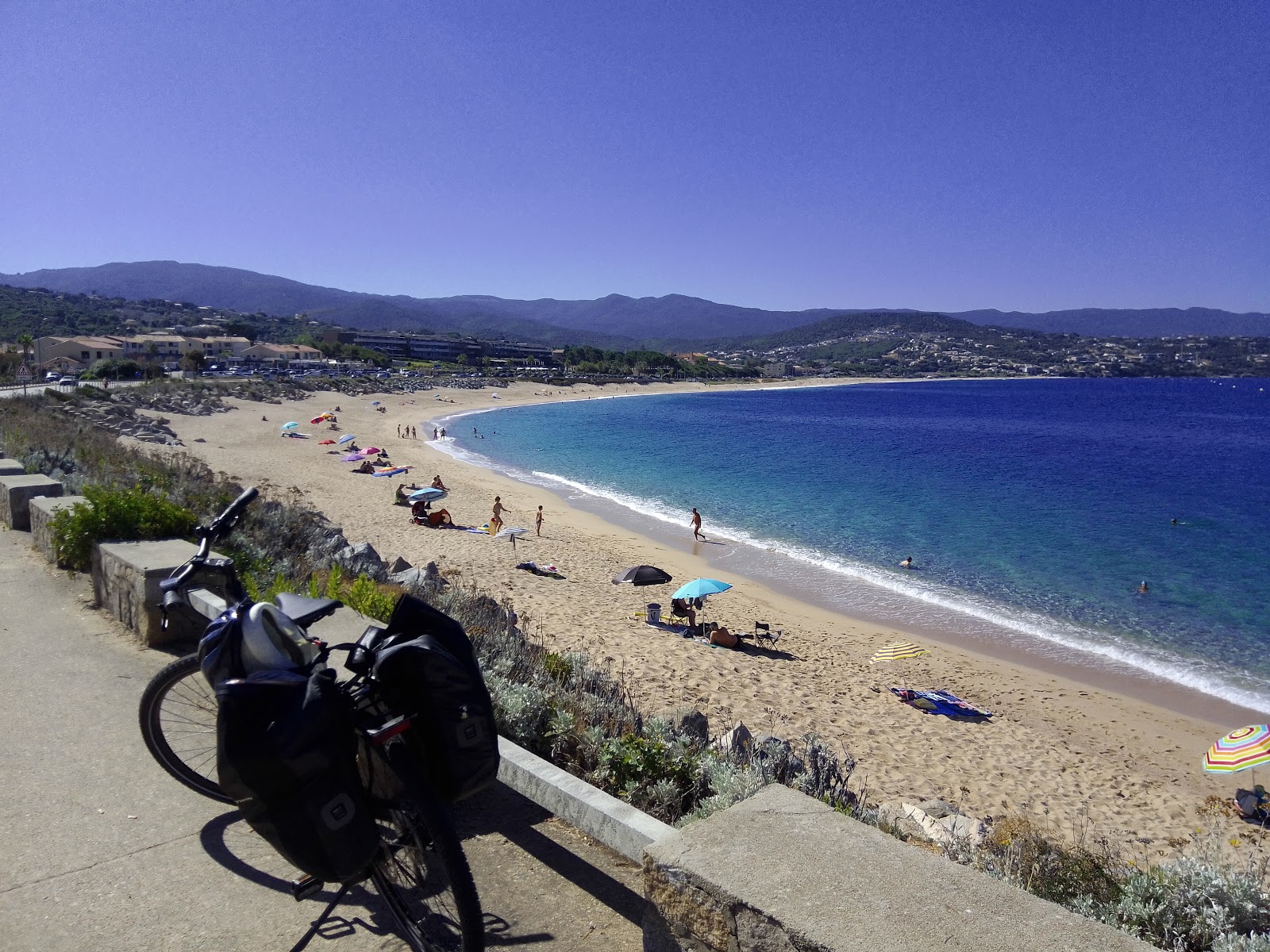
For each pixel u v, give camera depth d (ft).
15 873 10.23
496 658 20.66
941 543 100.27
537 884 10.21
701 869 6.89
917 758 40.22
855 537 102.99
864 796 29.63
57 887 10.00
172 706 12.16
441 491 100.53
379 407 296.30
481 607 35.22
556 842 11.18
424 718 7.91
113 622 19.56
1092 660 60.70
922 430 290.97
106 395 194.80
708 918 6.75
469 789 8.09
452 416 297.74
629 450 202.80
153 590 17.95
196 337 563.07
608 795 10.78
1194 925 13.70
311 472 132.98
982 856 18.17
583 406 397.19
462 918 7.28
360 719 8.08
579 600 65.00
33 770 12.78
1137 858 31.58
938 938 6.01
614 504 122.72
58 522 23.25
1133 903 14.43
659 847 7.35
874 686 51.39
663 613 63.82
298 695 7.77
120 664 17.11
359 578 21.90
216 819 11.70
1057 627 68.54
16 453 45.16
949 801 35.27
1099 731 47.55
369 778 8.48
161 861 10.64
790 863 6.99
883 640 63.21
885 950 5.81
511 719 14.44
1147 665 59.82
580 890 10.12
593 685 23.82
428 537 86.48
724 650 55.11
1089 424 340.80
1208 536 107.76
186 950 9.00
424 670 7.79
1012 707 50.57
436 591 38.04
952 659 59.31
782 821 7.77
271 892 10.08
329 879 7.95
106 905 9.71
